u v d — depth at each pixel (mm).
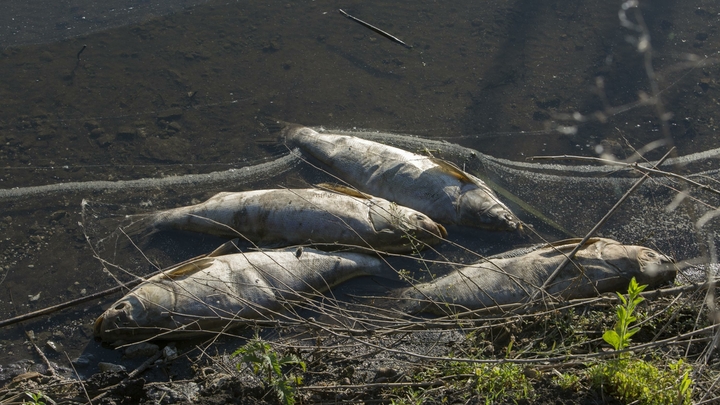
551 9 3156
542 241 2463
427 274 2389
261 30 3061
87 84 2855
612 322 2162
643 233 2492
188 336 2264
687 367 2016
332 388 2068
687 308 2168
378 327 2207
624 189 2600
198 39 3021
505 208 2475
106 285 2396
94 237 2490
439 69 2924
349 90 2855
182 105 2805
